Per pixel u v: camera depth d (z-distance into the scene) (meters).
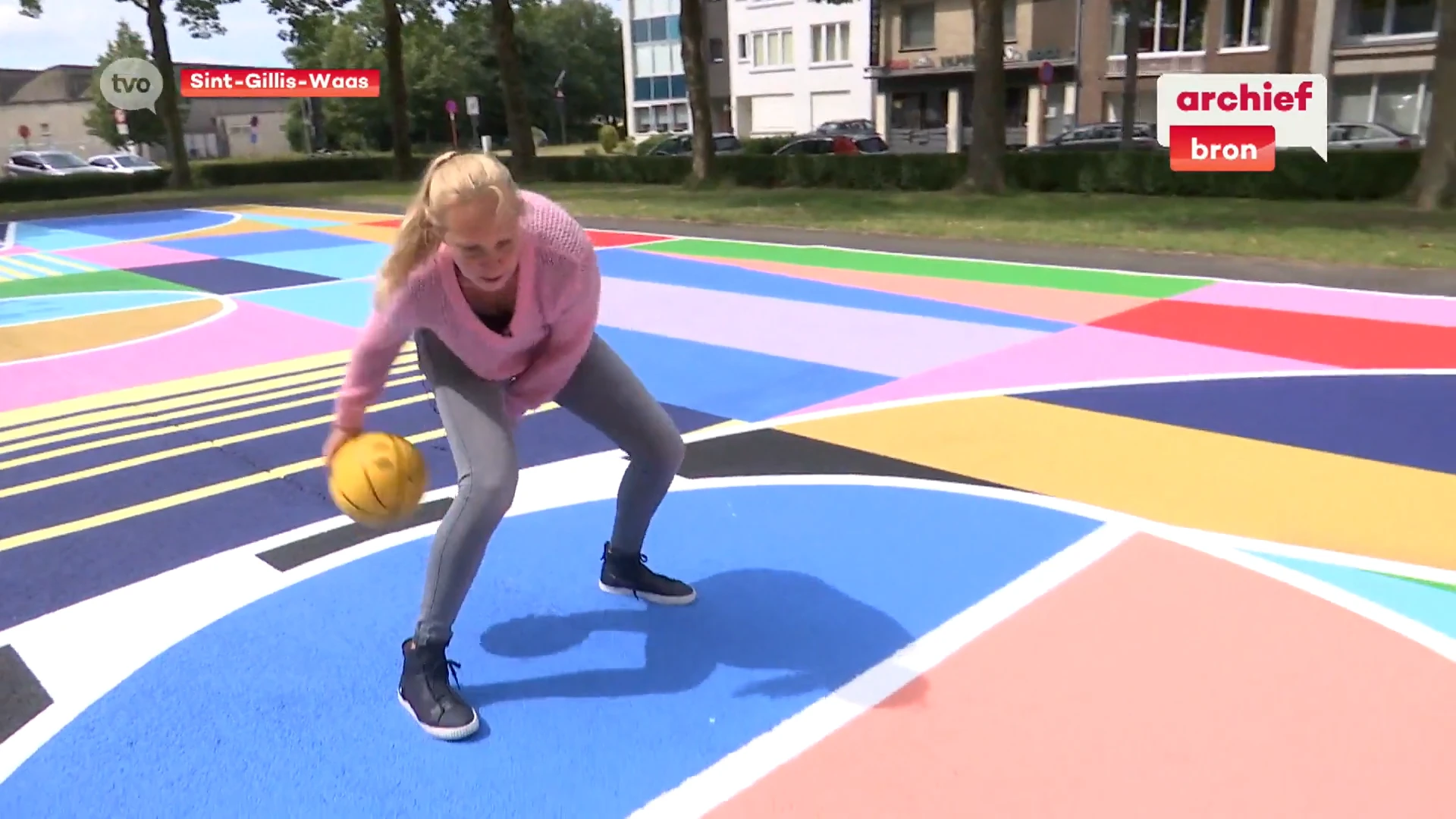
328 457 3.12
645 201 21.88
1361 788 2.82
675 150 39.41
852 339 8.38
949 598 3.95
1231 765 2.92
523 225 2.77
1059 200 20.11
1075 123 41.09
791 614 3.86
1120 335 8.16
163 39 32.66
